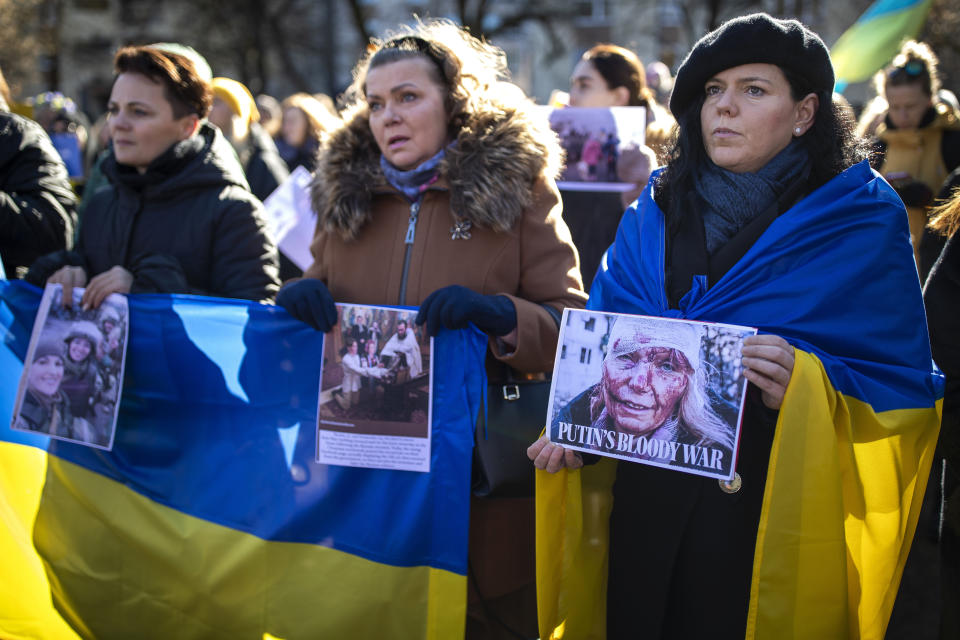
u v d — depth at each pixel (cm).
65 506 255
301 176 417
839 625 179
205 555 242
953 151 444
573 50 3117
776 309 185
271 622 236
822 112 188
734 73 186
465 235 225
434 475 223
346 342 225
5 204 289
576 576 212
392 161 227
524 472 219
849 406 185
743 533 189
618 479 209
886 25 483
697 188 197
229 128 512
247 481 241
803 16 2248
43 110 745
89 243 275
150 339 248
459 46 231
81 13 3000
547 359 220
